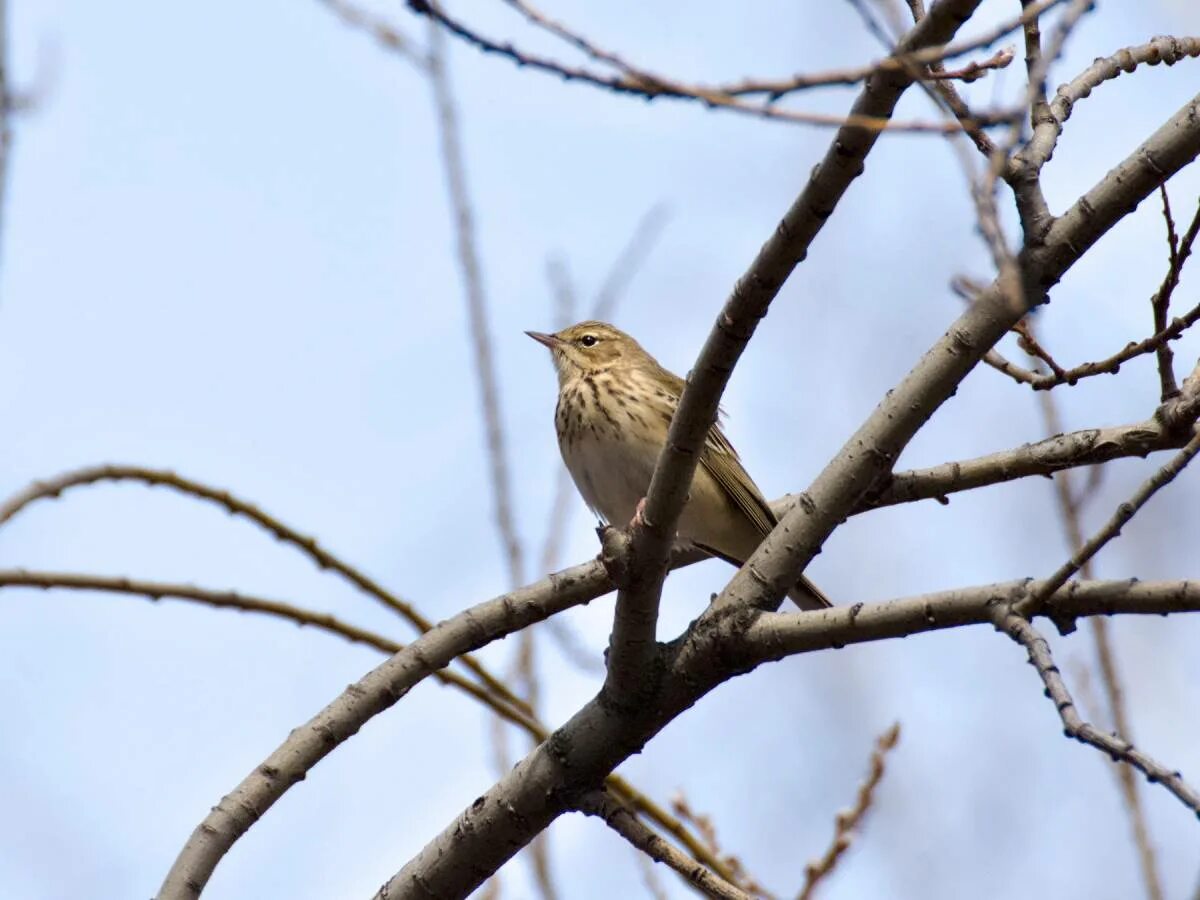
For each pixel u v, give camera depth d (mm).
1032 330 10773
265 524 11547
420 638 10758
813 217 8531
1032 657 8422
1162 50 10211
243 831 10156
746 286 8859
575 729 10273
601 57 7512
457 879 10445
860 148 8211
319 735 10414
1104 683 13375
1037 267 9273
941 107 7418
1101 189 9148
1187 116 8945
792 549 10008
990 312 9430
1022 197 9336
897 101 8117
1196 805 7102
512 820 10289
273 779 10273
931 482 11180
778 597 10086
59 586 10805
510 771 10438
